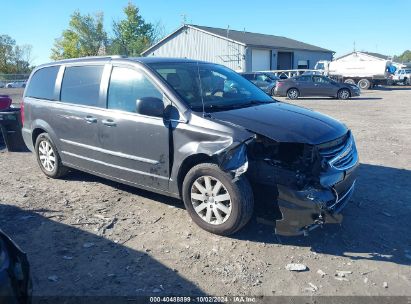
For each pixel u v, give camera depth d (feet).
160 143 15.51
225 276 12.36
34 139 22.30
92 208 17.63
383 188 19.75
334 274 12.41
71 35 237.45
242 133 13.67
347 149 14.90
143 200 18.37
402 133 35.76
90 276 12.44
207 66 18.81
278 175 13.42
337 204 14.25
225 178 13.79
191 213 15.19
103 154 17.85
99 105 17.90
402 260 13.15
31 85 22.41
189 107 15.19
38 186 20.83
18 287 8.43
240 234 14.90
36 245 14.43
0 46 269.64
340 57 201.05
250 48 137.28
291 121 14.61
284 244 14.23
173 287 11.85
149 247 14.12
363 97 86.94
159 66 16.89
